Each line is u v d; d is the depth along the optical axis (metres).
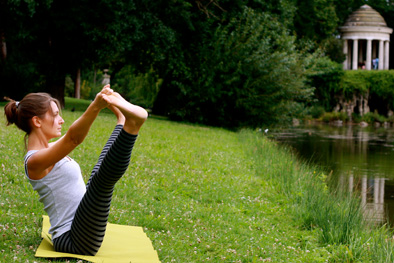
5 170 7.16
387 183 13.63
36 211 5.62
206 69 23.17
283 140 25.81
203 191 8.60
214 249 5.48
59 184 3.97
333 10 52.25
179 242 5.43
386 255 5.89
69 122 14.65
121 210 6.29
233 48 23.08
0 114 14.42
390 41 73.62
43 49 21.98
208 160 11.84
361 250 6.20
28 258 3.91
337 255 6.08
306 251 6.08
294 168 11.47
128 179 8.19
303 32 47.97
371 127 40.94
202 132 19.23
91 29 19.97
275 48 25.36
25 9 18.77
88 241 3.94
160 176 8.97
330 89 50.44
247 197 8.80
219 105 23.86
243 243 5.94
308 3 47.41
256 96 23.09
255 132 21.61
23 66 22.75
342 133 32.28
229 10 24.72
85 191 4.14
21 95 22.81
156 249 4.91
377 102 52.19
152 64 25.31
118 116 4.37
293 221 7.71
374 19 65.25
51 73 22.12
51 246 4.23
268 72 22.98
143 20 21.44
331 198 8.66
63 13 19.45
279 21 26.67
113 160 3.61
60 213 4.01
